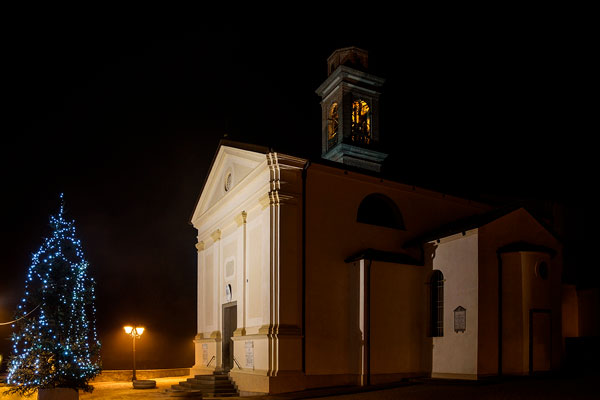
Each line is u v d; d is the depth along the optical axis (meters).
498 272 16.30
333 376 15.88
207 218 23.19
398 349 16.59
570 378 14.92
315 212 16.55
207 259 23.28
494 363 15.63
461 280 16.33
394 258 17.06
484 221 16.30
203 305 23.11
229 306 19.66
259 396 14.27
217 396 16.48
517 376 15.39
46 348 13.35
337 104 22.45
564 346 20.00
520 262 16.31
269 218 15.95
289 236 15.84
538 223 17.66
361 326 16.06
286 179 16.17
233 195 19.56
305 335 15.59
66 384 13.42
